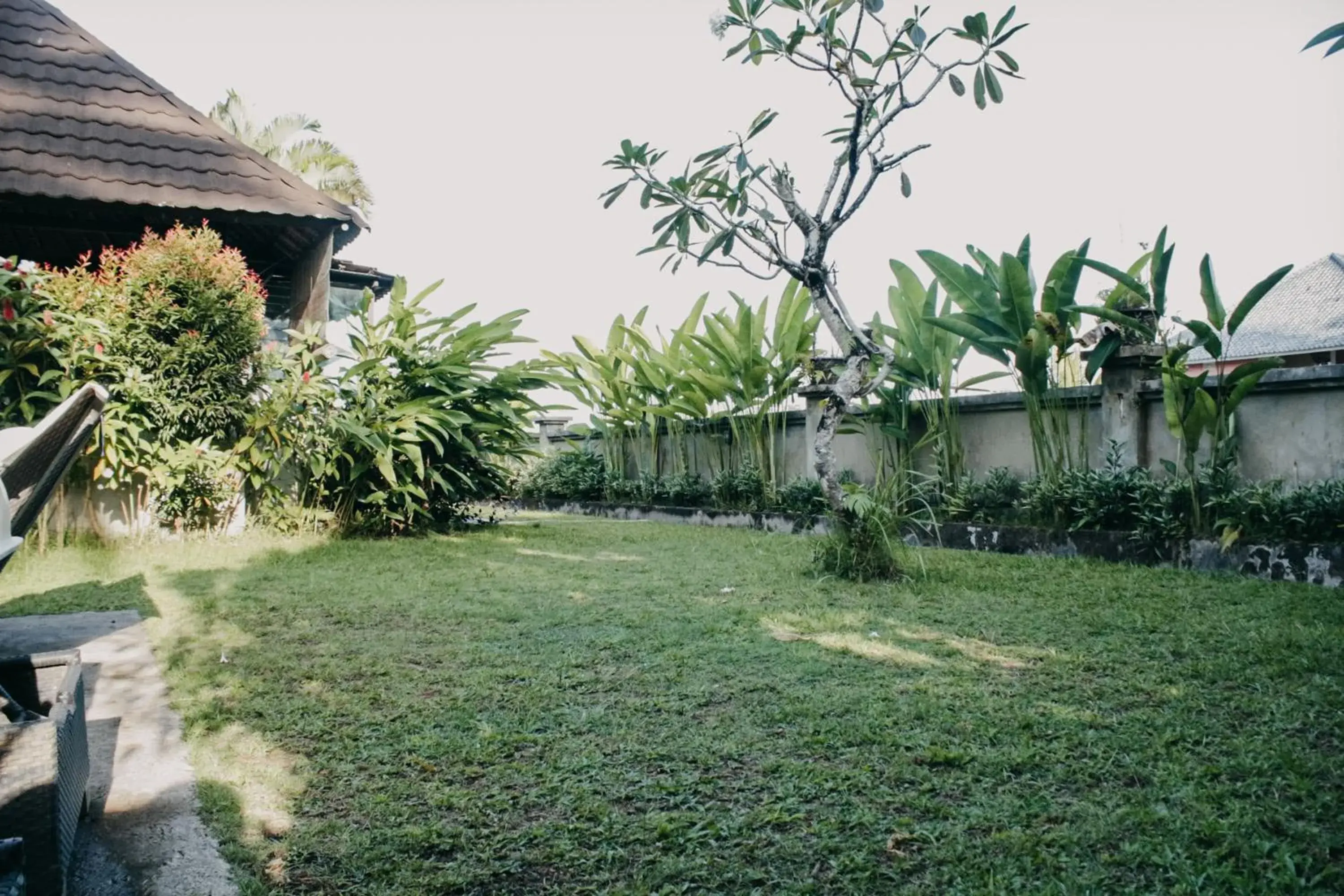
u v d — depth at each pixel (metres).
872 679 3.16
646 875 1.83
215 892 1.75
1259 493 5.47
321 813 2.12
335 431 7.75
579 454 12.93
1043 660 3.42
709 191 5.02
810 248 5.22
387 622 4.21
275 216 8.54
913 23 4.80
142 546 6.68
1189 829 1.95
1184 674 3.17
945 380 7.79
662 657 3.50
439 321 8.36
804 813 2.08
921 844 1.94
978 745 2.50
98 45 8.73
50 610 4.49
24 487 2.28
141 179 8.09
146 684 3.16
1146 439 6.58
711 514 10.09
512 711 2.85
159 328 6.83
